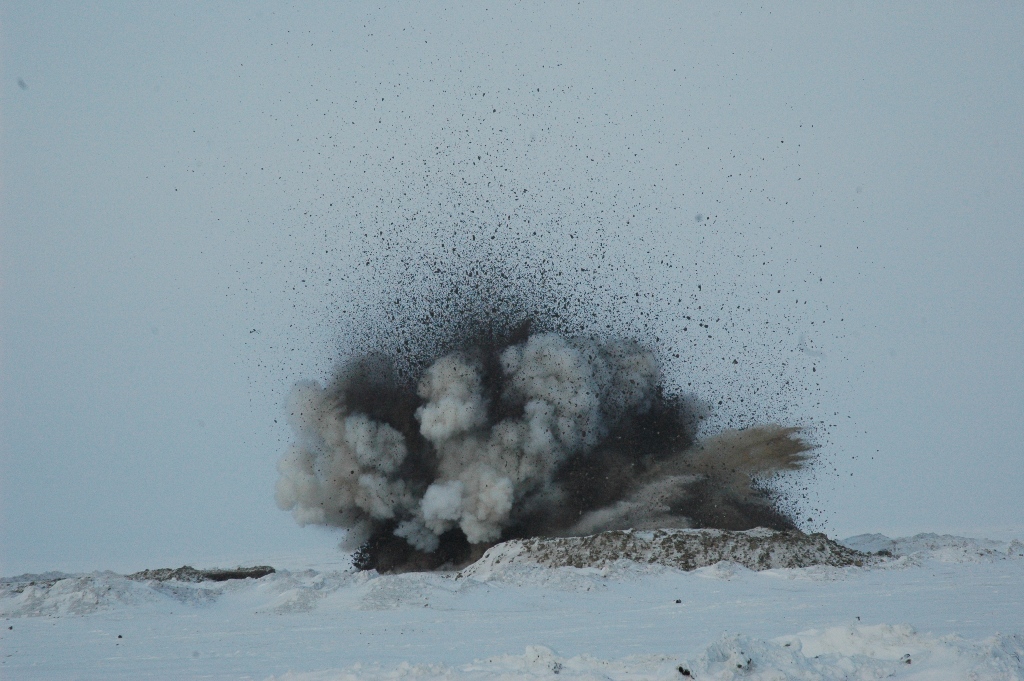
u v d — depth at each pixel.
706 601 87.00
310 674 49.88
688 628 71.19
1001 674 39.06
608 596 90.94
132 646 71.25
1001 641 41.97
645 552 106.00
